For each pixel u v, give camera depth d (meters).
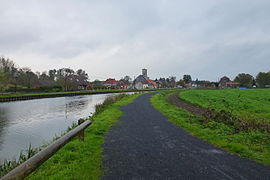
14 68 56.19
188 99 22.02
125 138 6.10
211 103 17.30
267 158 4.27
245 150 4.71
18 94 42.03
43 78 86.00
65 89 62.25
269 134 6.29
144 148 5.05
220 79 107.38
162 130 7.23
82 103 28.33
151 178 3.31
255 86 86.38
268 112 12.06
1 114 18.47
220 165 3.89
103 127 7.63
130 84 110.56
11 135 10.23
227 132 6.59
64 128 11.74
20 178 2.21
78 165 3.86
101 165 3.89
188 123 8.28
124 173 3.52
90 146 5.14
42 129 11.64
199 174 3.48
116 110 13.34
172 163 4.00
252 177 3.36
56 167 3.79
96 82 119.06
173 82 125.56
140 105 16.95
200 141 5.72
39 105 26.27
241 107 14.43
